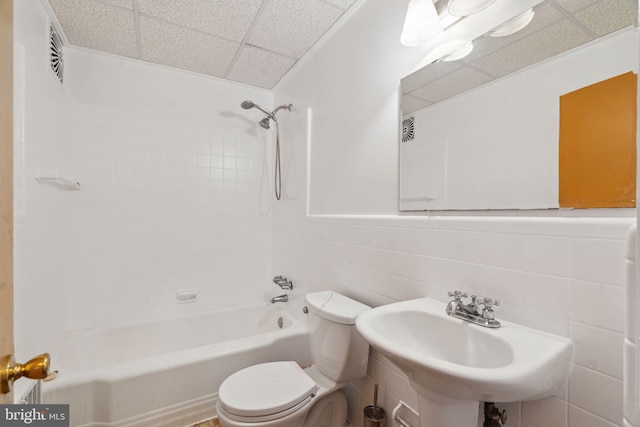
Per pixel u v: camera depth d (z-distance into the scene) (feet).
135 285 6.81
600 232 2.35
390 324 3.26
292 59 6.78
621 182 2.25
